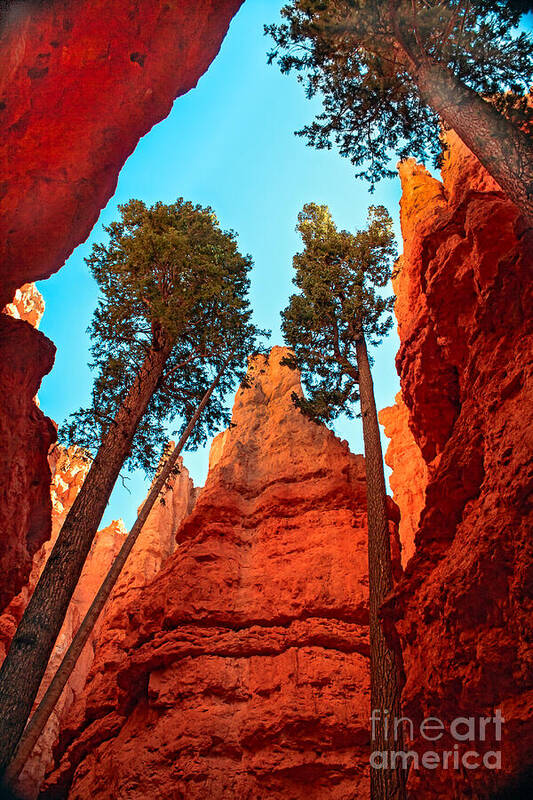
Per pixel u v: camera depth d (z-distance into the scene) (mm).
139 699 20203
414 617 11312
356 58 15125
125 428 15008
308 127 15977
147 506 15125
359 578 20375
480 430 11391
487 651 9055
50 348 16203
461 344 15023
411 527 28641
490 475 10242
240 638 19672
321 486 24109
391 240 20875
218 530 23438
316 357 19969
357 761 16453
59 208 14094
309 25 14266
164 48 13383
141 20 12703
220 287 17500
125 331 17016
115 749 18562
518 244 11227
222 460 27172
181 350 18781
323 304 20016
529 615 8562
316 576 20828
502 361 11438
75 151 13445
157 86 13867
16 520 15414
